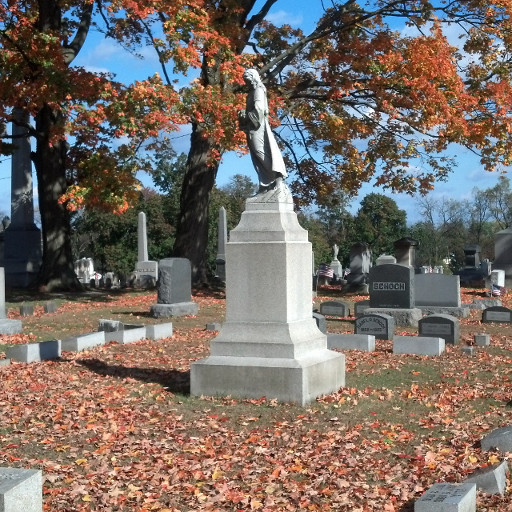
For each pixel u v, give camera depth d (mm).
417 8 30016
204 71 30797
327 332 20031
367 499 7371
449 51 29812
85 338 17234
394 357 16109
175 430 9852
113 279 52062
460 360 15695
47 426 10125
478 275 44156
